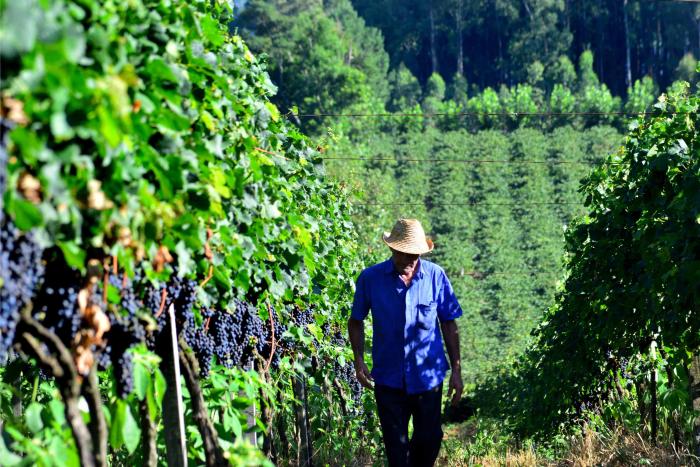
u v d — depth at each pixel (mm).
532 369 23156
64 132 4246
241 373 8266
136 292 5988
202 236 6418
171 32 6066
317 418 15641
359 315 11227
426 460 11047
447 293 11188
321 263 13492
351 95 122062
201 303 6977
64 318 5098
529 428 21891
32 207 4141
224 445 7855
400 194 103312
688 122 12461
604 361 18422
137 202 5211
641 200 13273
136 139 5168
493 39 177750
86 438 5031
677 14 156000
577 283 16609
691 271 10922
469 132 131125
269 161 8891
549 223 98500
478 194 103938
